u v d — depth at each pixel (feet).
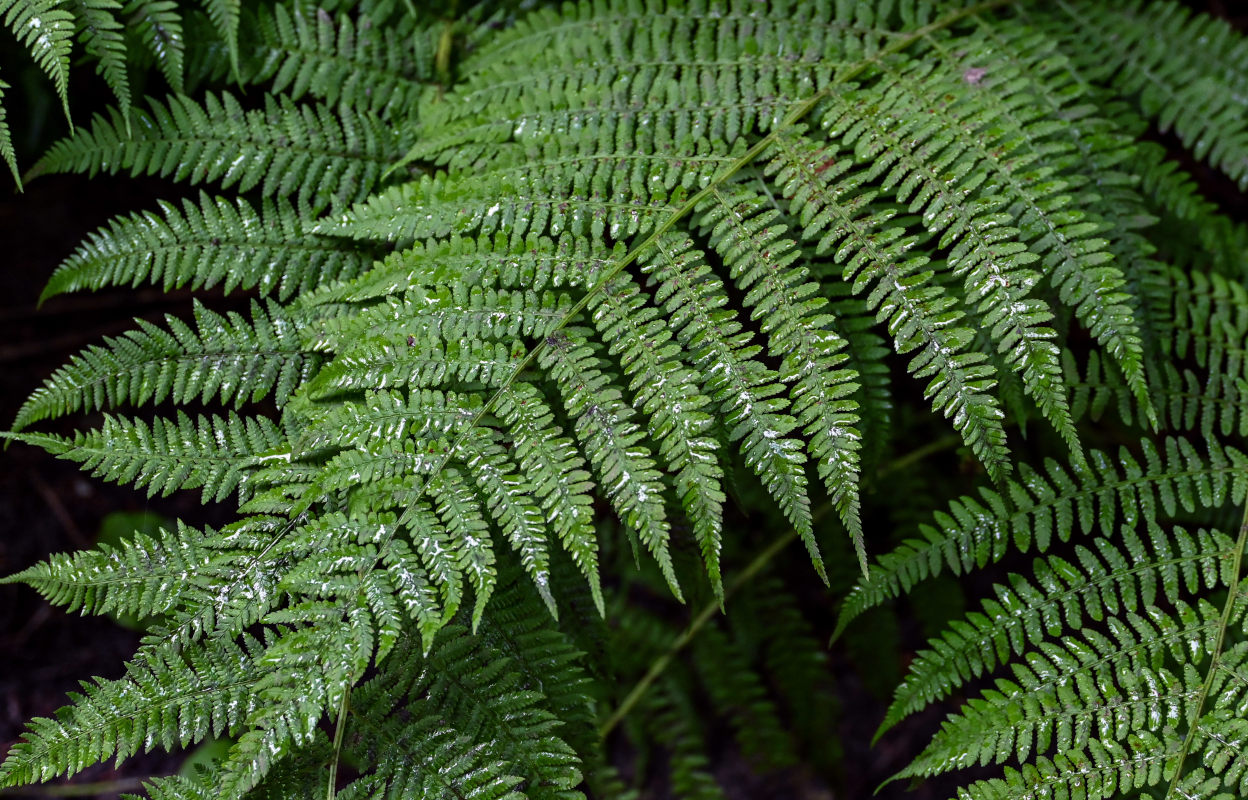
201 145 7.40
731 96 7.42
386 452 6.03
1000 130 6.77
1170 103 8.61
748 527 11.35
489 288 6.48
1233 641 6.44
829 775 11.59
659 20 7.88
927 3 8.31
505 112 7.52
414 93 8.25
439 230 6.80
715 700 11.25
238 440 6.52
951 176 6.54
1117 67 8.94
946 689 6.64
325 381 6.22
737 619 11.12
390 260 6.65
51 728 5.61
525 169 7.03
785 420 5.97
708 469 5.90
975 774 11.97
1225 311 7.84
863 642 11.40
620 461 5.93
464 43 8.54
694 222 6.73
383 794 6.00
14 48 9.39
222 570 6.03
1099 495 7.09
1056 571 6.80
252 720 5.45
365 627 5.59
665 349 6.16
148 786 5.81
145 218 7.07
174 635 5.87
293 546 5.82
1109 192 7.63
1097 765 6.07
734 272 6.42
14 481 11.03
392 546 5.81
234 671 5.88
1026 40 7.94
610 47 7.92
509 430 6.41
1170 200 8.39
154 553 6.03
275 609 6.08
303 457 6.33
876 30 7.84
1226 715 6.03
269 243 7.25
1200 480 7.14
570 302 6.40
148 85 9.16
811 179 6.77
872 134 6.99
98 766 10.16
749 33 7.76
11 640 10.53
